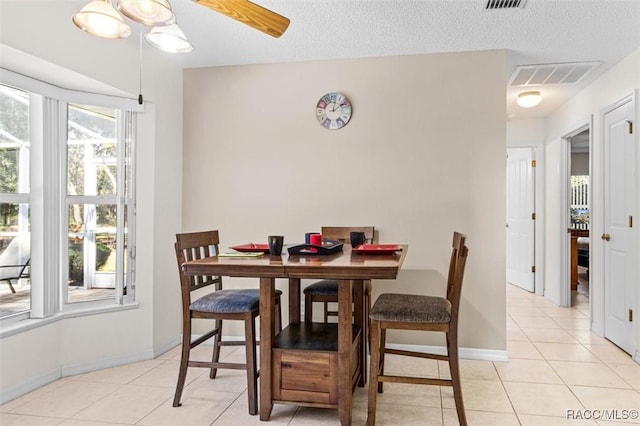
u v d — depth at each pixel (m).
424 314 2.13
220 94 3.65
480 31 2.91
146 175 3.28
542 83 4.06
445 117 3.31
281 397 2.21
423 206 3.35
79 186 3.07
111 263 3.19
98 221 3.15
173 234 3.55
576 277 5.93
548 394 2.57
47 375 2.75
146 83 3.22
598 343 3.59
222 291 2.68
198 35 3.00
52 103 2.89
